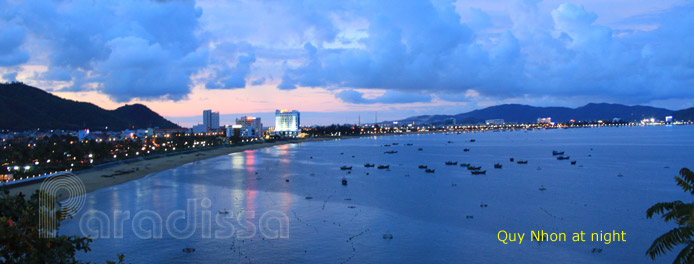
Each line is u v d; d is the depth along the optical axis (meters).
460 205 96.94
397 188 123.44
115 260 59.81
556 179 142.12
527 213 88.50
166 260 60.44
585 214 87.31
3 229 22.16
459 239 70.56
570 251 64.88
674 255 62.94
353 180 141.88
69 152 189.88
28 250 23.61
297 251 64.75
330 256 62.75
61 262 25.11
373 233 73.88
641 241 69.25
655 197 106.38
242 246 66.69
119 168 174.12
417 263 60.19
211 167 184.38
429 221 81.88
